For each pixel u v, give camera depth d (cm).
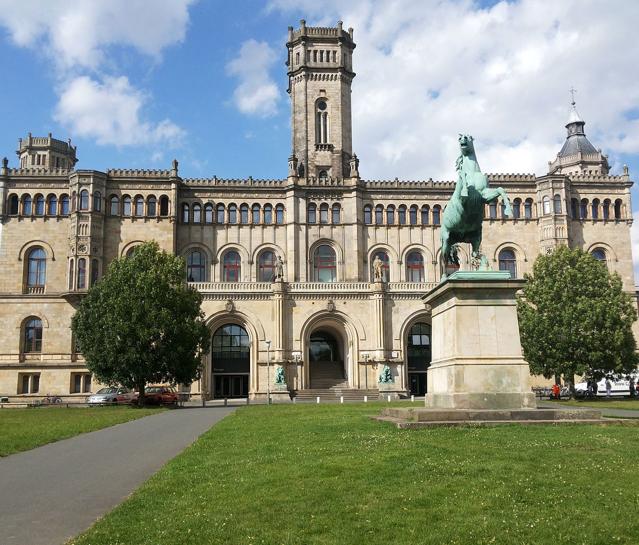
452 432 2002
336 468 1531
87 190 8150
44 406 6656
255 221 8669
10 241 8194
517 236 8750
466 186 2508
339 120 9169
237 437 2388
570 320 6044
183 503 1270
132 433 2875
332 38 9362
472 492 1274
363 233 8712
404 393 7469
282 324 7588
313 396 7369
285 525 1098
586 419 2222
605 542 1001
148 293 5750
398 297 7819
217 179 8675
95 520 1225
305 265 8506
